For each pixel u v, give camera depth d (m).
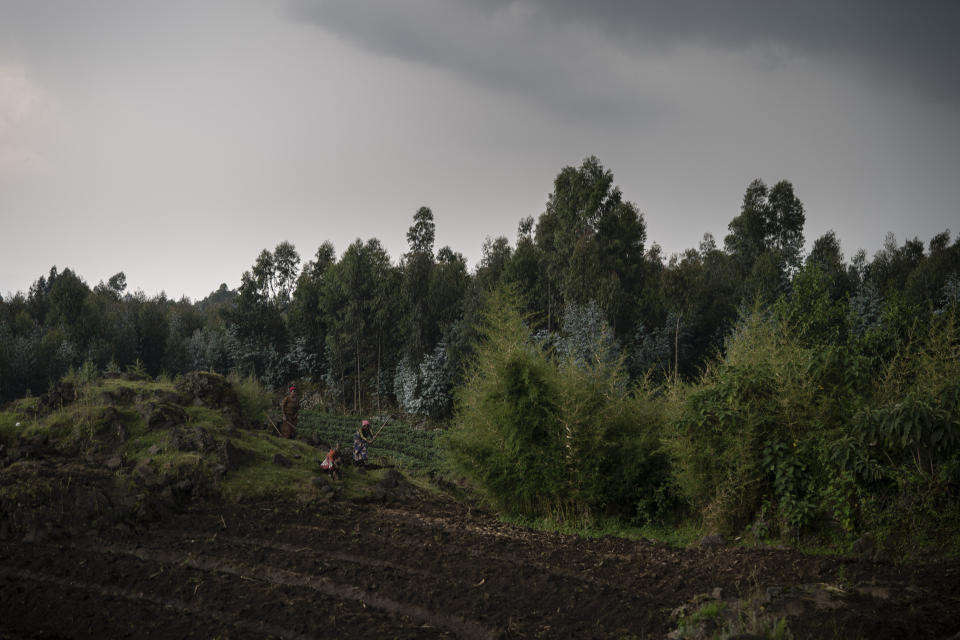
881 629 5.79
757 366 11.22
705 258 81.44
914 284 45.53
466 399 15.02
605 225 51.12
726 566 8.82
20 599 8.37
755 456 10.65
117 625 7.64
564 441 12.99
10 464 13.18
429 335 53.66
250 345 65.06
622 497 13.02
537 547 10.58
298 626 7.52
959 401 8.53
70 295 62.81
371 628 7.38
